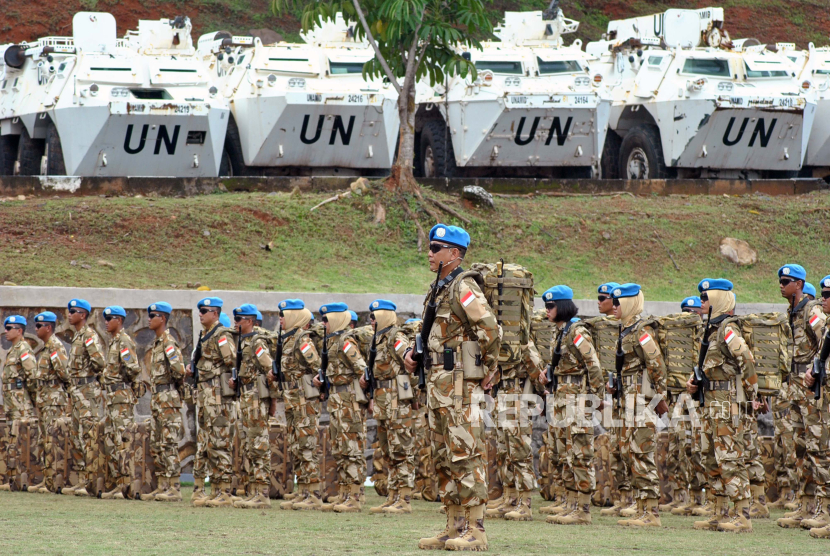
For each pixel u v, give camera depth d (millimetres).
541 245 38812
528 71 45688
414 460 21312
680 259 39000
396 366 20922
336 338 21234
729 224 41594
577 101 44812
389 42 40156
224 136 42594
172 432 22922
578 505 19125
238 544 14102
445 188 41906
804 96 46781
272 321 28078
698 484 21609
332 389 21281
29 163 44531
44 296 27156
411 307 29078
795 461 21703
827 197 46375
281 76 43281
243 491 23641
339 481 21234
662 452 23344
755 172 49250
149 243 34344
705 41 50594
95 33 43219
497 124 44469
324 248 36469
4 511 19312
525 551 13727
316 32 46531
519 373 20766
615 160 51875
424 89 48156
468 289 13305
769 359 19109
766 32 102000
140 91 41344
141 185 39156
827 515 17844
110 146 40438
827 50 54156
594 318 20578
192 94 41781
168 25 45656
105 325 27281
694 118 45656
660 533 17172
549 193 43938
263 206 37812
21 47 44125
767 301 36688
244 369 21828
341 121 43406
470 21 39812
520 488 19781
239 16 84312
